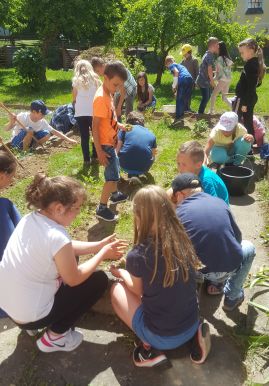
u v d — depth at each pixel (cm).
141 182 554
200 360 261
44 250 238
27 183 552
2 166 277
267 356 271
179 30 1458
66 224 253
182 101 862
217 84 899
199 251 268
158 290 234
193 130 783
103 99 419
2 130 929
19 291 245
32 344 284
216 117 891
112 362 269
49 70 2020
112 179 436
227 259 269
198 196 285
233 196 511
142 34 1494
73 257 244
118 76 409
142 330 251
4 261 249
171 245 229
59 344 270
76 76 571
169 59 890
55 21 1581
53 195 241
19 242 245
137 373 261
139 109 936
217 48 873
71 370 263
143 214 230
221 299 325
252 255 295
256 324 289
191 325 250
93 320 304
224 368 263
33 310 247
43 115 696
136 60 1382
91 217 460
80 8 1584
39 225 243
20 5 1792
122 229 436
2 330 296
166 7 1421
